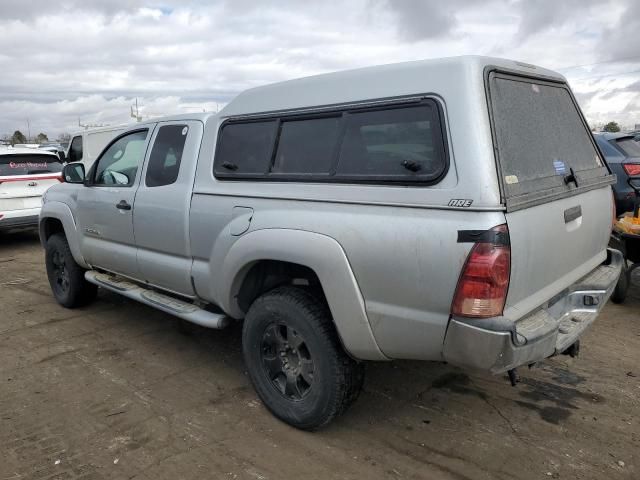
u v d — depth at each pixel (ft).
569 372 13.37
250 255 10.72
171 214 13.01
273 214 10.55
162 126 14.07
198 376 13.55
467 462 9.86
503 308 8.25
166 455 10.16
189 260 12.91
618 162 23.79
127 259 14.98
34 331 16.87
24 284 22.93
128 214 14.52
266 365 11.30
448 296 8.25
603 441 10.44
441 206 8.32
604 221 12.03
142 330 16.84
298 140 10.71
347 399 10.25
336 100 10.11
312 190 10.09
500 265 7.95
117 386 13.03
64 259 18.31
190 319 12.80
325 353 10.03
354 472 9.62
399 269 8.69
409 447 10.36
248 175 11.39
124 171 15.29
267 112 11.35
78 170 16.97
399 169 8.96
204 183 12.35
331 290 9.48
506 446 10.34
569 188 10.18
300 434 10.84
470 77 8.50
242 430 11.00
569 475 9.43
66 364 14.34
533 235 8.73
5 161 31.17
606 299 11.22
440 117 8.57
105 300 20.03
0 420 11.48
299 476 9.52
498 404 11.90
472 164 8.14
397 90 9.19
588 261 11.57
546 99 10.80
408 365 13.87
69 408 11.97
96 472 9.68
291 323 10.43
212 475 9.55
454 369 13.61
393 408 11.82
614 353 14.44
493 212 7.99
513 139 9.05
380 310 9.07
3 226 30.55
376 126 9.42
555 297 10.15
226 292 11.62
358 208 9.32
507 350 8.04
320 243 9.57
